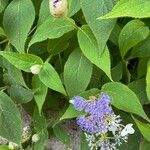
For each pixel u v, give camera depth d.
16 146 0.45
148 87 0.34
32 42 0.38
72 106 0.38
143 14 0.32
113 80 0.40
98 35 0.35
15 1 0.39
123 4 0.32
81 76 0.38
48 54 0.42
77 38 0.40
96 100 0.37
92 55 0.36
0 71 0.43
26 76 0.43
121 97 0.37
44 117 0.43
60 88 0.38
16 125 0.41
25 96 0.42
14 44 0.39
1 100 0.41
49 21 0.38
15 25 0.39
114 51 0.41
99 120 0.36
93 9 0.35
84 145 0.41
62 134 0.43
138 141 0.41
